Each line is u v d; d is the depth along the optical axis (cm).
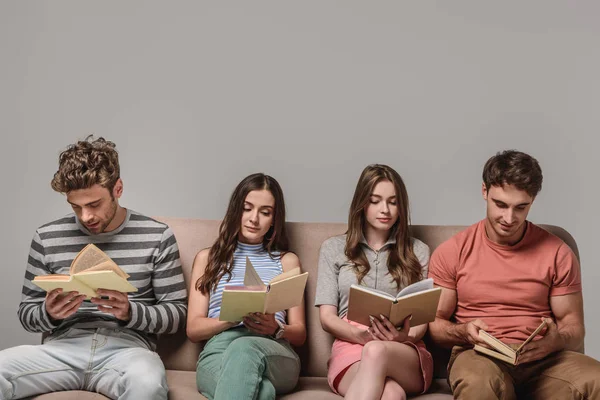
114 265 221
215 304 250
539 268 237
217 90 370
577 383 214
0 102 365
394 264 252
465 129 364
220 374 217
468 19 365
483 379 211
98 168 227
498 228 232
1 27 367
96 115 367
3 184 363
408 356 224
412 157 366
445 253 246
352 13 370
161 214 366
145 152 368
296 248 265
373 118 368
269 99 371
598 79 359
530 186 225
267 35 371
